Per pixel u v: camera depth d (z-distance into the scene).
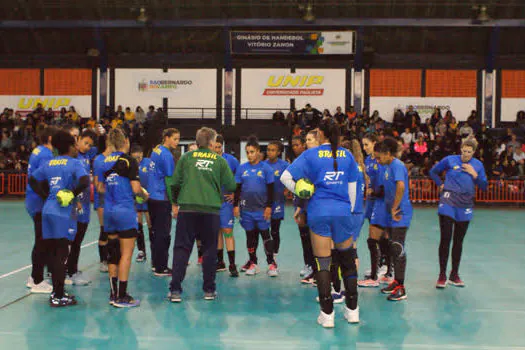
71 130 6.59
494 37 25.98
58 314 5.30
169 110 28.05
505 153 22.19
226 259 8.56
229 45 26.59
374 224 6.57
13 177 22.16
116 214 5.55
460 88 27.42
